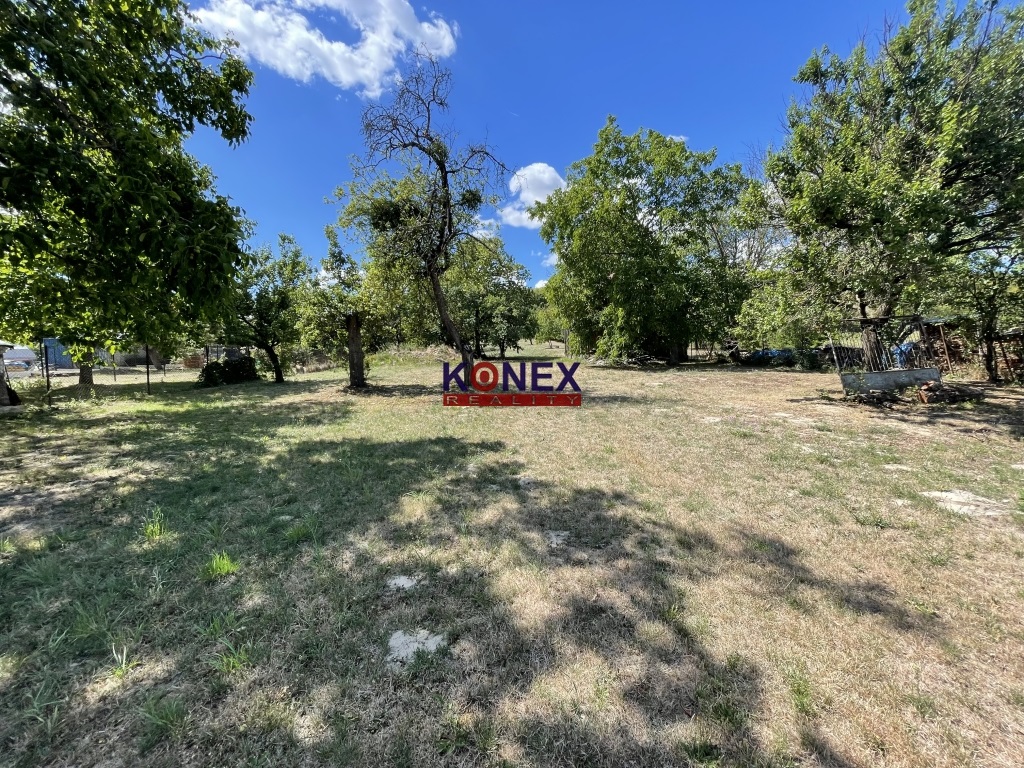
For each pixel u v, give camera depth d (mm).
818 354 15211
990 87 7363
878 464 4465
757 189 9930
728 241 21109
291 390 12625
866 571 2473
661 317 17953
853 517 3209
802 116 9961
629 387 11234
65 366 26750
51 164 3137
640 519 3225
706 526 3094
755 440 5492
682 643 1883
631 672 1716
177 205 3896
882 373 8102
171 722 1471
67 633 1943
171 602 2186
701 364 18781
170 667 1741
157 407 9258
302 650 1844
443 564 2592
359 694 1612
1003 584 2326
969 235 8461
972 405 7352
